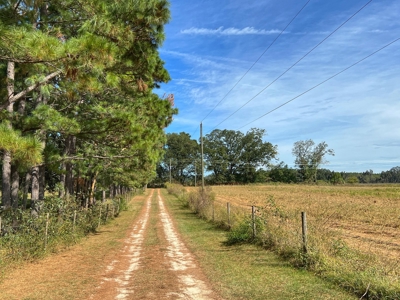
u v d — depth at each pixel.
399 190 48.78
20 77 10.79
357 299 5.27
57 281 6.68
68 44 5.76
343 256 7.23
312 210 20.77
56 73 7.15
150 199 42.06
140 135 9.39
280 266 7.59
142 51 8.76
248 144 107.06
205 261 8.53
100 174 19.52
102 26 7.23
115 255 9.50
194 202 23.25
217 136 111.44
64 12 8.41
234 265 7.91
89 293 5.90
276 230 9.64
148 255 9.50
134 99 11.52
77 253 9.75
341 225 15.93
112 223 17.98
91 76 6.79
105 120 8.90
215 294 5.79
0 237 8.16
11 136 5.83
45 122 8.36
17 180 12.13
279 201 32.44
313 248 7.49
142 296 5.71
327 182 104.69
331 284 6.05
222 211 16.56
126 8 7.70
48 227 9.96
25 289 6.11
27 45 5.44
